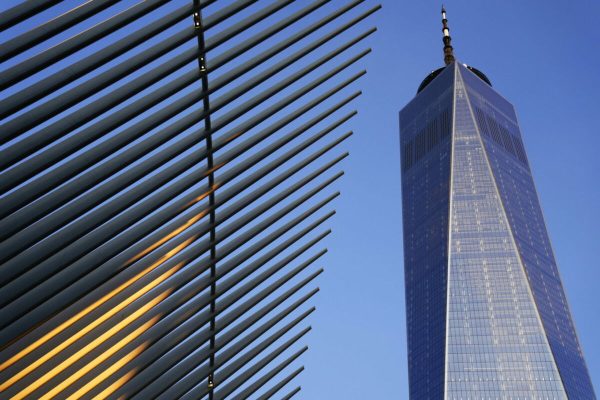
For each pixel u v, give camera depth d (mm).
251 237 28703
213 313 28906
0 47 17250
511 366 195000
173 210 24797
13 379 21984
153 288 26266
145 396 27547
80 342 24000
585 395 196500
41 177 20281
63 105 19250
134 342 26016
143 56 20250
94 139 20609
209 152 24359
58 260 21578
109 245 23281
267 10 22469
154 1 19406
